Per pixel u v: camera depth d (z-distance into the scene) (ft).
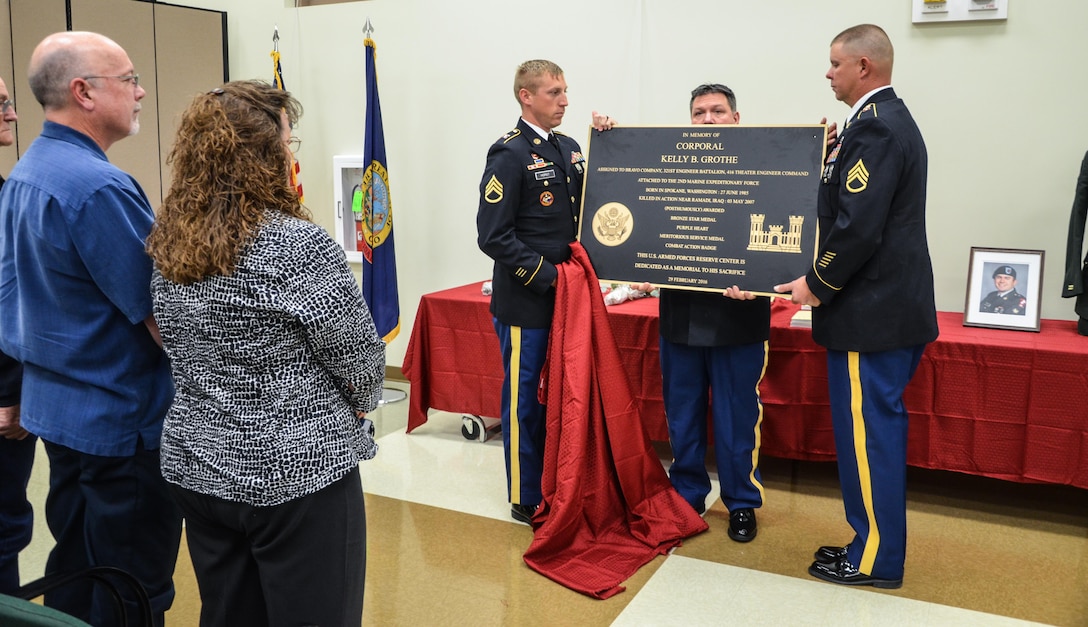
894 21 11.55
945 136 11.53
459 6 14.42
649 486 9.70
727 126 9.04
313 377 5.05
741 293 8.77
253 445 4.87
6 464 7.02
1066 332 10.39
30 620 3.81
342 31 15.52
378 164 14.33
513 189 9.15
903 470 8.21
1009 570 8.77
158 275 5.10
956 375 9.99
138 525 6.12
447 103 14.79
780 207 8.82
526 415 9.75
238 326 4.76
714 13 12.55
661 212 9.24
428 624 7.86
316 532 5.09
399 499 10.78
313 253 4.84
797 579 8.62
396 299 14.83
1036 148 11.10
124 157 15.29
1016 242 11.37
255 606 5.55
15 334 5.98
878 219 7.52
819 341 8.32
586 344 9.21
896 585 8.40
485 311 12.26
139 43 15.24
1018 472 9.89
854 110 8.16
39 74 5.70
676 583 8.56
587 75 13.58
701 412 9.93
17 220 5.74
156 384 6.04
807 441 10.87
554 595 8.38
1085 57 10.71
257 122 4.91
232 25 16.62
